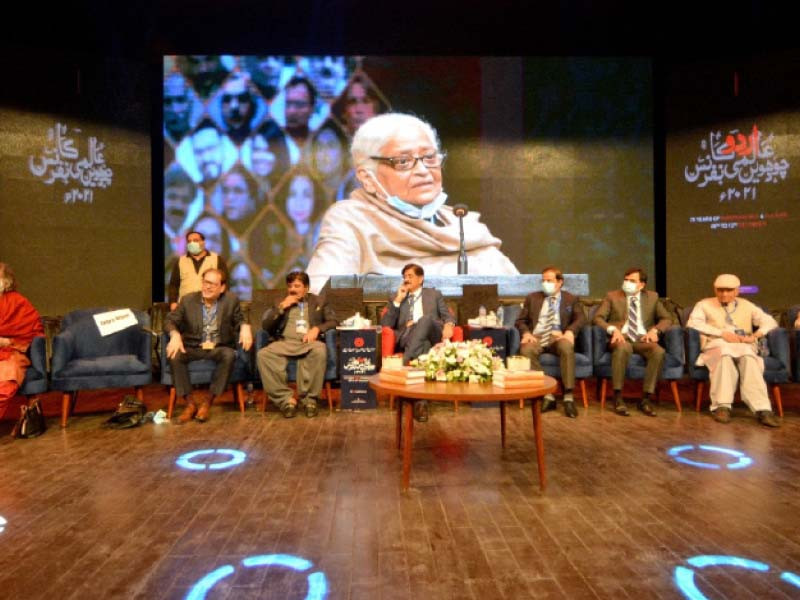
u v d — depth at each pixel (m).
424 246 7.61
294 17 7.41
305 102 7.59
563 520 2.62
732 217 7.43
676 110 7.62
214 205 7.52
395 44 7.62
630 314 5.29
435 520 2.63
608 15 7.35
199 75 7.50
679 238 7.62
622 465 3.47
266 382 4.87
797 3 6.96
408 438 3.06
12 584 2.07
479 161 7.64
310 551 2.31
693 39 7.57
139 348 4.91
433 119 7.63
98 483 3.18
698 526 2.55
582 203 7.66
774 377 4.80
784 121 7.22
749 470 3.37
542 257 7.68
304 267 7.59
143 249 7.46
